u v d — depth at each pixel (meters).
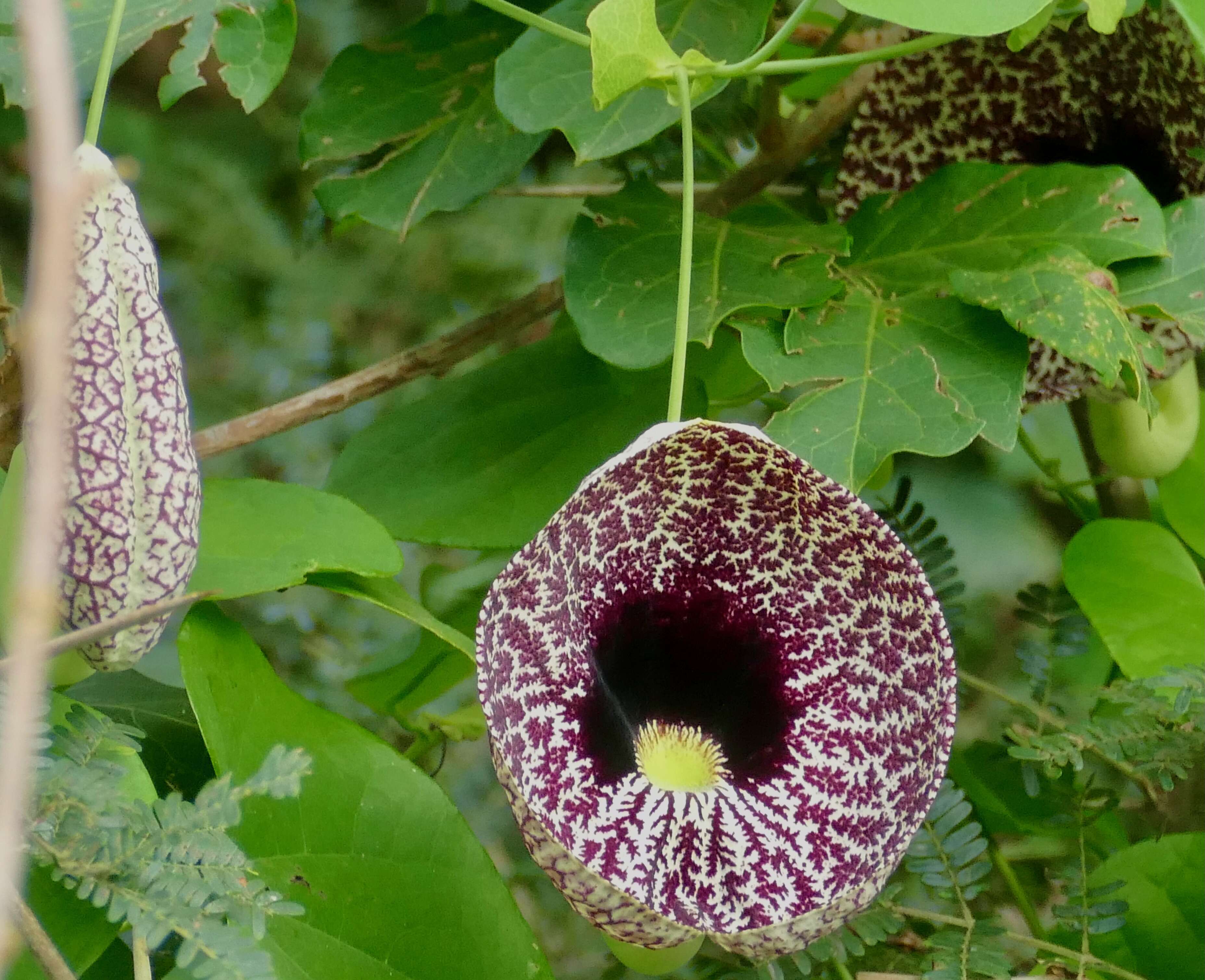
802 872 0.46
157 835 0.44
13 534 0.45
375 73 0.58
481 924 0.48
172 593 0.46
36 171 0.34
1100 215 0.54
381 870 0.48
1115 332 0.51
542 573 0.45
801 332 0.52
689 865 0.46
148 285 0.45
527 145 0.56
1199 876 0.55
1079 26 0.56
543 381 0.58
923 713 0.45
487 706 0.44
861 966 0.56
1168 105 0.57
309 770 0.46
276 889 0.47
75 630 0.45
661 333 0.53
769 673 0.47
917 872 0.54
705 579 0.47
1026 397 0.57
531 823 0.45
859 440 0.51
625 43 0.50
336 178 0.57
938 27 0.48
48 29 0.34
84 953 0.46
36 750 0.44
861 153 0.58
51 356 0.31
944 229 0.55
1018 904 0.58
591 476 0.44
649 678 0.47
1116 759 0.54
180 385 0.45
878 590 0.46
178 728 0.54
